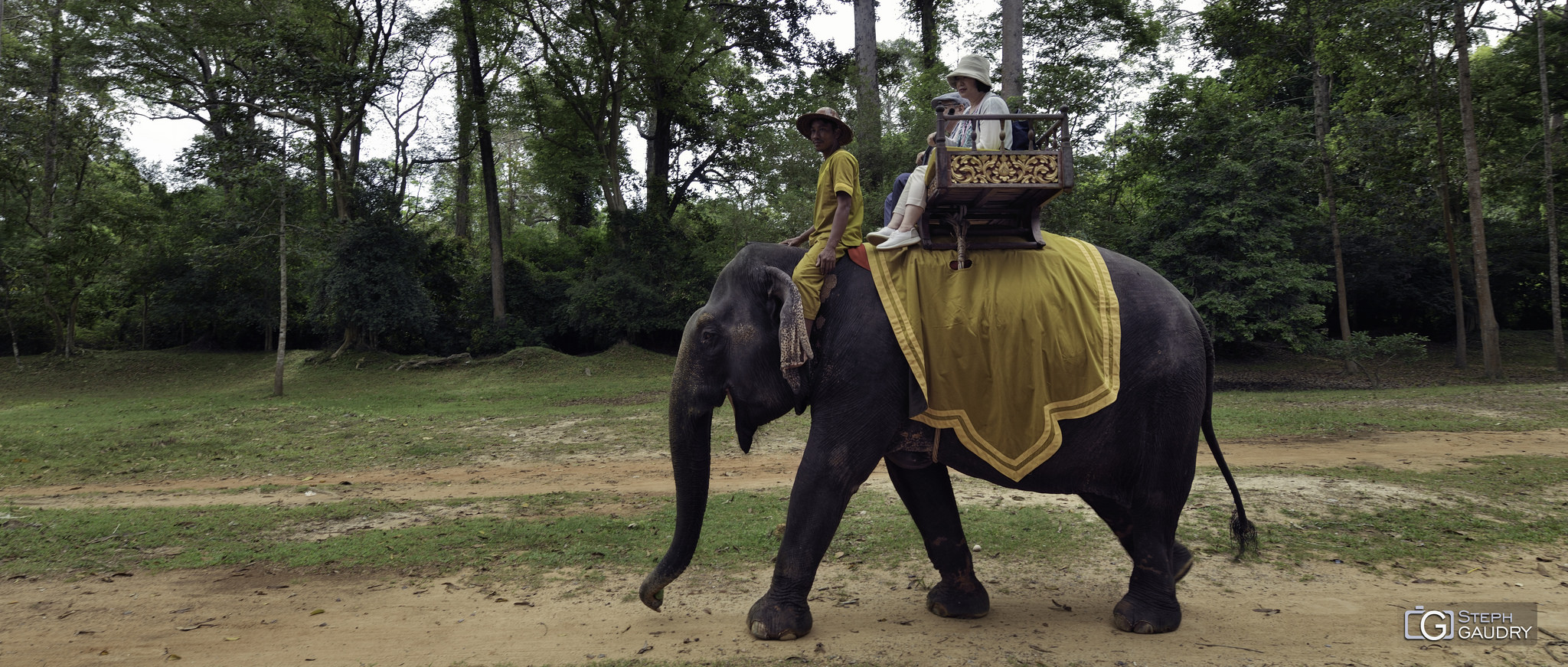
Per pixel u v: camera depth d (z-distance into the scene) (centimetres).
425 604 472
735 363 412
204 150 2180
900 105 3578
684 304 3061
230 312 3008
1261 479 784
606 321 3033
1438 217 2481
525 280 3409
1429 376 2195
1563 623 407
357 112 2762
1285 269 1961
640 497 800
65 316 3209
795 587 396
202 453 1169
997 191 379
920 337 388
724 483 873
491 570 540
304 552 590
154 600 489
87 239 2819
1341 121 2289
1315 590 468
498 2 2889
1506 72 2155
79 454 1160
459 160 3256
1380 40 2023
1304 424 1223
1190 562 448
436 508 759
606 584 504
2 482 992
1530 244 2752
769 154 2891
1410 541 570
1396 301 3025
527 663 379
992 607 446
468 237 4006
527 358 2830
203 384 2622
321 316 2953
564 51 3073
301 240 2395
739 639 398
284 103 2259
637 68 3103
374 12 2869
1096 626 411
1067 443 391
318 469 1069
